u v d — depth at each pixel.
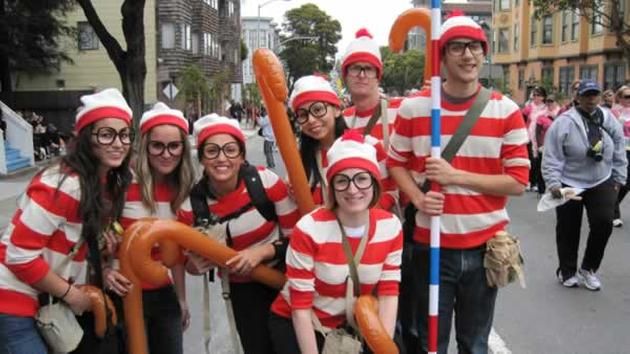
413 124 3.65
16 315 2.97
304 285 3.15
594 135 6.46
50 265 3.04
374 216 3.23
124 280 3.25
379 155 3.90
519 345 5.38
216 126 3.46
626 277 7.28
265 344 3.74
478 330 3.74
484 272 3.63
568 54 39.94
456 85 3.51
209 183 3.61
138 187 3.47
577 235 6.89
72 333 3.05
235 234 3.56
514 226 10.30
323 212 3.19
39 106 30.75
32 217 2.92
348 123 4.31
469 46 3.41
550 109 13.10
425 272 3.72
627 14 31.67
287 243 3.59
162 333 3.64
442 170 3.45
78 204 3.02
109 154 3.12
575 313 6.14
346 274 3.15
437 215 3.46
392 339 3.16
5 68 26.77
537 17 26.11
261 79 3.50
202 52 42.34
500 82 43.88
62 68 33.81
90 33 33.72
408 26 4.51
